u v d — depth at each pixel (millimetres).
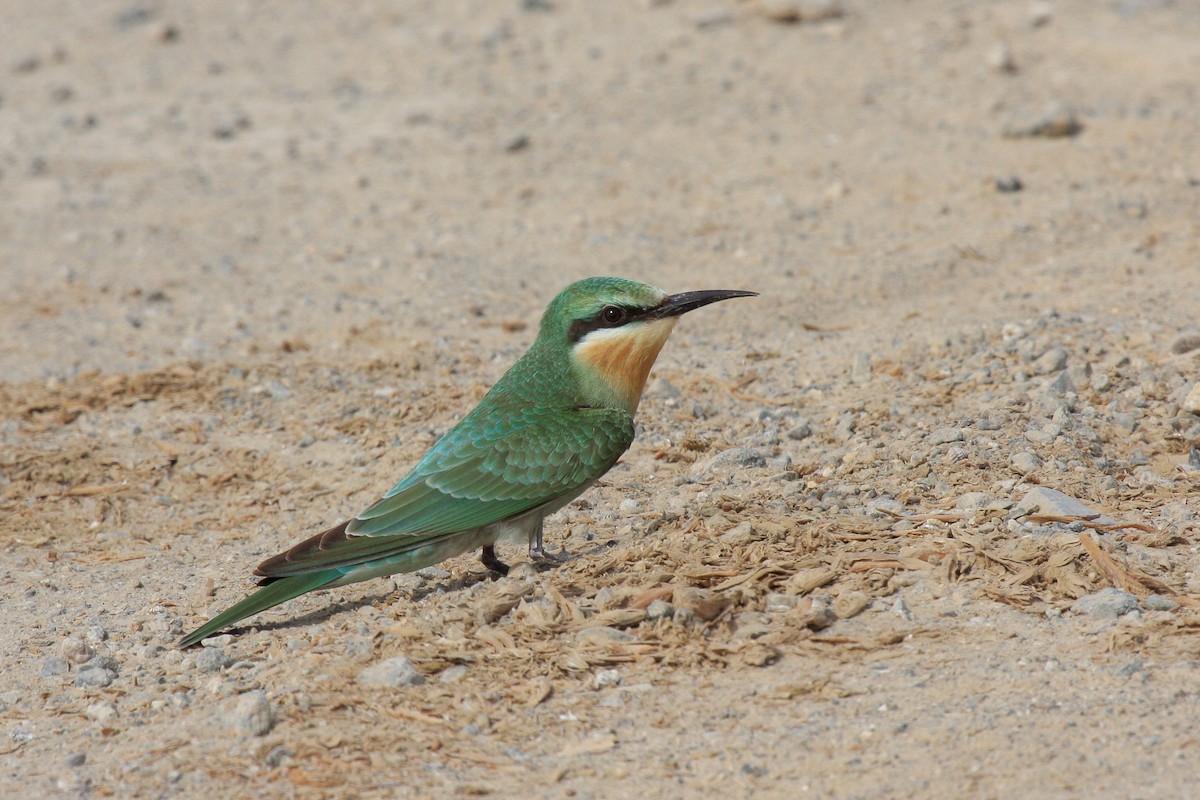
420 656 13883
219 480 20406
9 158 38125
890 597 14281
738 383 21781
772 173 32281
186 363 24453
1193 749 11344
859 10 42656
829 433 19391
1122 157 30656
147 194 35125
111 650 15125
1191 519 15602
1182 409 18609
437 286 27672
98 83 43969
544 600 14766
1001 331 22016
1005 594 14055
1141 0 41156
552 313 16625
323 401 22672
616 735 12352
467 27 45594
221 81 43375
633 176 33094
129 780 12125
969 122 33781
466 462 15594
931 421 19109
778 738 12078
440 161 35406
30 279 30016
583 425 15992
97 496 20078
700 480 18234
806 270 26750
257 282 28938
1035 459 17281
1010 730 11820
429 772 11945
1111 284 24109
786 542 15586
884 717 12227
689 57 40594
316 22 48344
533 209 31828
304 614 15695
